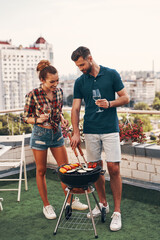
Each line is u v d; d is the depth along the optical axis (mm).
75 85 2959
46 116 2717
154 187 3836
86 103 2922
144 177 3965
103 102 2598
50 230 2836
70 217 3098
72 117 2955
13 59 153125
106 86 2779
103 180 3049
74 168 2701
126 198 3584
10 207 3451
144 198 3553
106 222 2965
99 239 2619
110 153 2838
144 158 3928
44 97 2848
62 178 2551
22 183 4359
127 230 2775
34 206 3463
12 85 152375
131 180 4094
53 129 2951
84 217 3102
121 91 2770
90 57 2721
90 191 2693
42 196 3113
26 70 155750
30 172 4816
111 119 2818
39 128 2924
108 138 2826
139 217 3059
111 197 3664
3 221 3074
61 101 2971
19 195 3643
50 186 4133
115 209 2885
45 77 2725
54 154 3107
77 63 2707
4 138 3850
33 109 2910
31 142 3006
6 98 151375
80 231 2797
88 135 2930
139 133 4090
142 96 172125
